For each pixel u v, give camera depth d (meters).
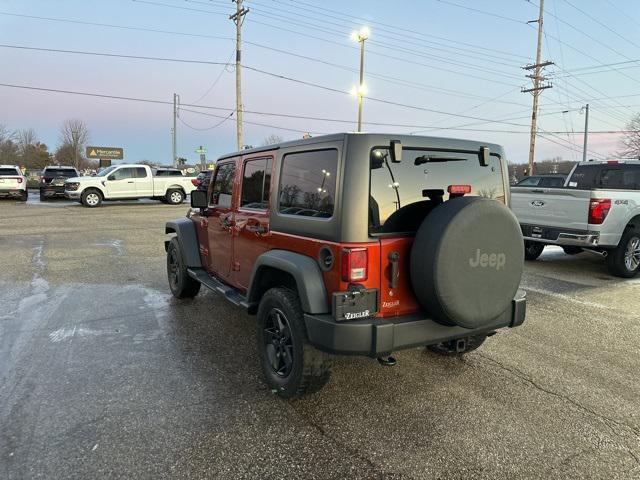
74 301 6.02
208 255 5.36
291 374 3.34
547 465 2.75
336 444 2.93
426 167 3.30
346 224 2.96
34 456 2.76
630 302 6.29
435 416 3.28
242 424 3.14
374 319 3.03
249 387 3.68
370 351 2.96
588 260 9.41
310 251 3.26
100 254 9.35
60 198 25.91
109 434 3.00
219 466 2.70
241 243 4.34
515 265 3.19
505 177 3.85
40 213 17.42
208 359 4.20
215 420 3.19
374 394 3.59
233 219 4.48
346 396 3.55
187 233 5.75
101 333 4.85
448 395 3.59
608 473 2.69
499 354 4.44
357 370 4.02
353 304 2.95
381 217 3.07
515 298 3.54
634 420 3.27
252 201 4.17
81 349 4.41
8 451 2.80
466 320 3.04
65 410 3.29
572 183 9.80
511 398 3.56
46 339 4.66
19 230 12.72
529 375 3.98
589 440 3.01
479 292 3.05
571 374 4.01
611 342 4.79
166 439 2.96
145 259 8.86
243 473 2.64
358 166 2.98
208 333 4.86
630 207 7.56
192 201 5.09
